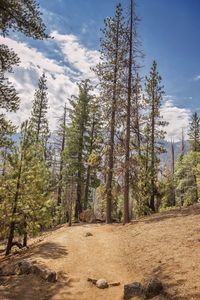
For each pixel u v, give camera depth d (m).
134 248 17.91
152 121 36.31
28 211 23.58
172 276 12.76
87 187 41.00
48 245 20.52
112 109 29.02
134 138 32.06
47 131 42.69
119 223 27.84
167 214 25.19
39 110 43.19
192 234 16.94
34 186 23.97
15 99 13.56
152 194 34.66
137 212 35.19
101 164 29.83
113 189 28.88
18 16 13.14
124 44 28.95
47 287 14.48
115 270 15.76
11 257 21.00
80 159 39.78
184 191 50.81
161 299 11.50
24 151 23.72
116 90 28.73
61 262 17.14
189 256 14.18
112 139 29.34
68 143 40.09
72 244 20.64
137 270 14.98
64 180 39.72
